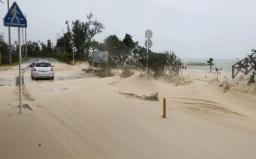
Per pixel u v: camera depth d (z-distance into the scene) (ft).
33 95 55.26
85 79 91.15
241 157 24.86
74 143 26.09
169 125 34.78
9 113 36.83
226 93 61.46
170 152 25.22
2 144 25.11
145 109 44.11
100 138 28.19
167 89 66.85
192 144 27.76
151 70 82.79
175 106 49.44
